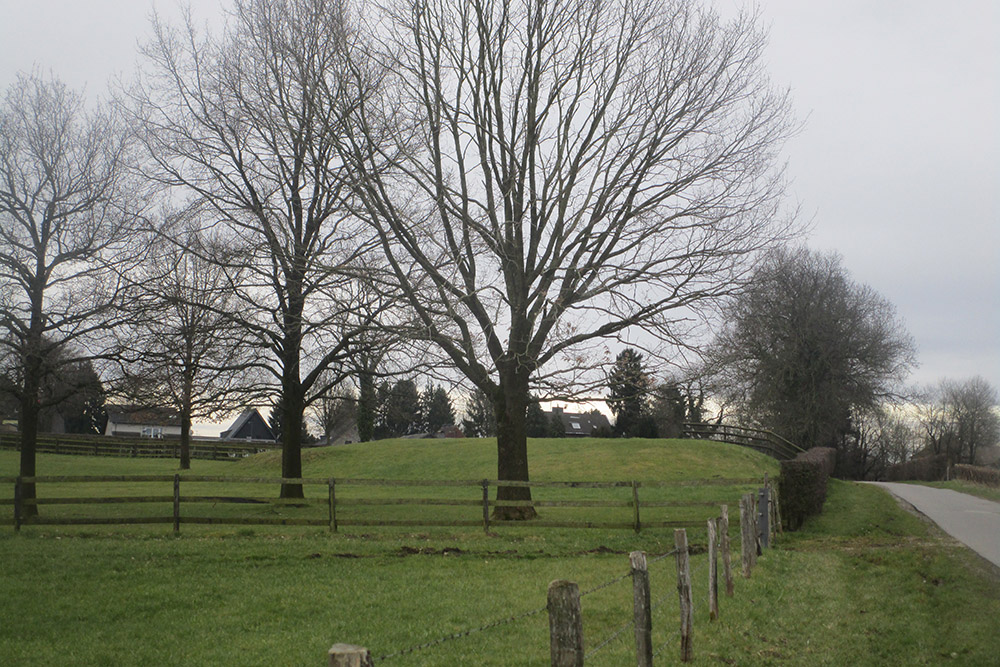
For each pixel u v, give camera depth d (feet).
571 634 17.75
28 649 32.01
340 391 106.32
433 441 149.69
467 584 43.27
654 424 205.46
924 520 70.33
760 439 144.05
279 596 40.47
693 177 70.33
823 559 52.65
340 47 69.72
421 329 65.05
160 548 52.95
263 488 109.50
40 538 56.59
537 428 228.63
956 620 37.65
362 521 60.75
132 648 32.01
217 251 76.74
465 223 66.85
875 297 199.31
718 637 32.83
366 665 12.09
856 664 31.96
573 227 68.08
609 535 61.16
